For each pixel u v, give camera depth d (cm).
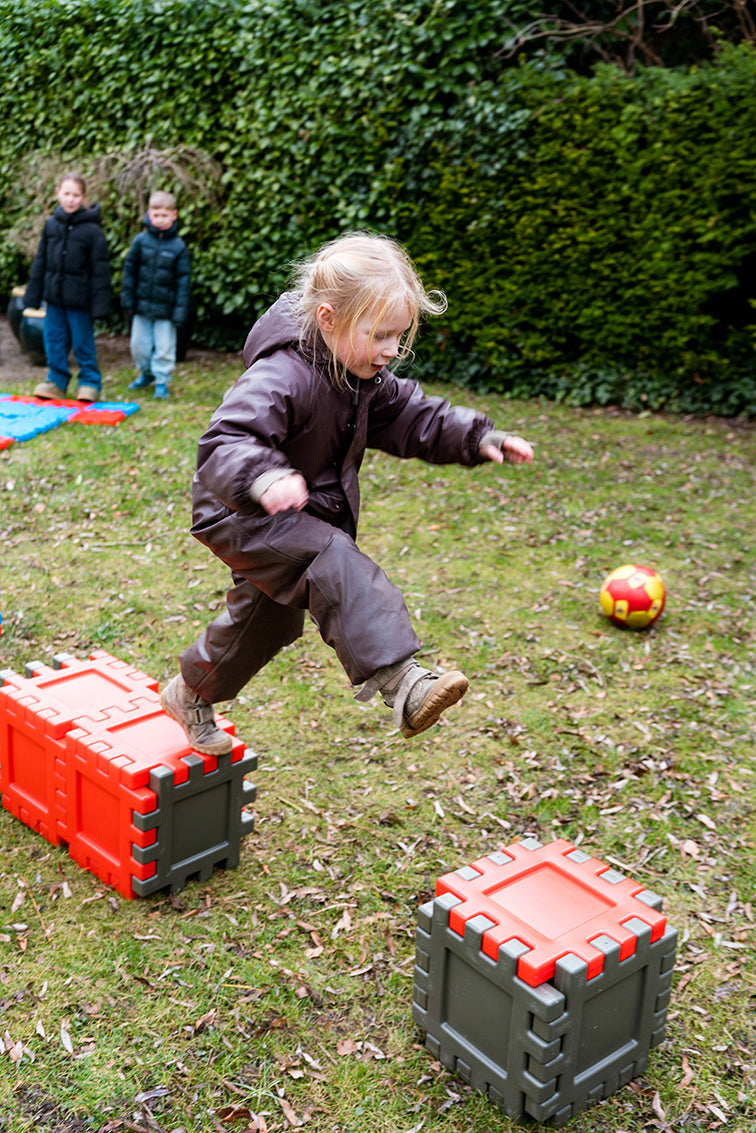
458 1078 263
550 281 906
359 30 901
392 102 897
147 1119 244
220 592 540
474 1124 248
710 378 906
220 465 211
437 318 946
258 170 966
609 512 684
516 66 955
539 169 882
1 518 614
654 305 881
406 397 268
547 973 237
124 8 993
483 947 247
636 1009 260
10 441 728
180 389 917
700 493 724
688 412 909
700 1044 278
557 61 894
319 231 967
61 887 322
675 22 1034
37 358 988
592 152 864
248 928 311
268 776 392
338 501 252
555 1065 239
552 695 462
